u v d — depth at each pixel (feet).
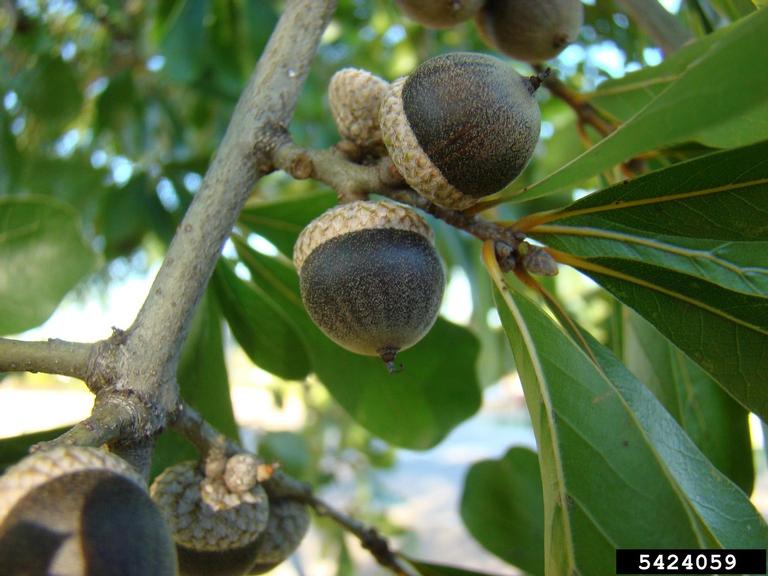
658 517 0.18
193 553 0.22
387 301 0.21
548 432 0.19
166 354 0.20
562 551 0.18
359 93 0.25
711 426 0.31
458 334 0.33
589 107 0.32
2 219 0.30
